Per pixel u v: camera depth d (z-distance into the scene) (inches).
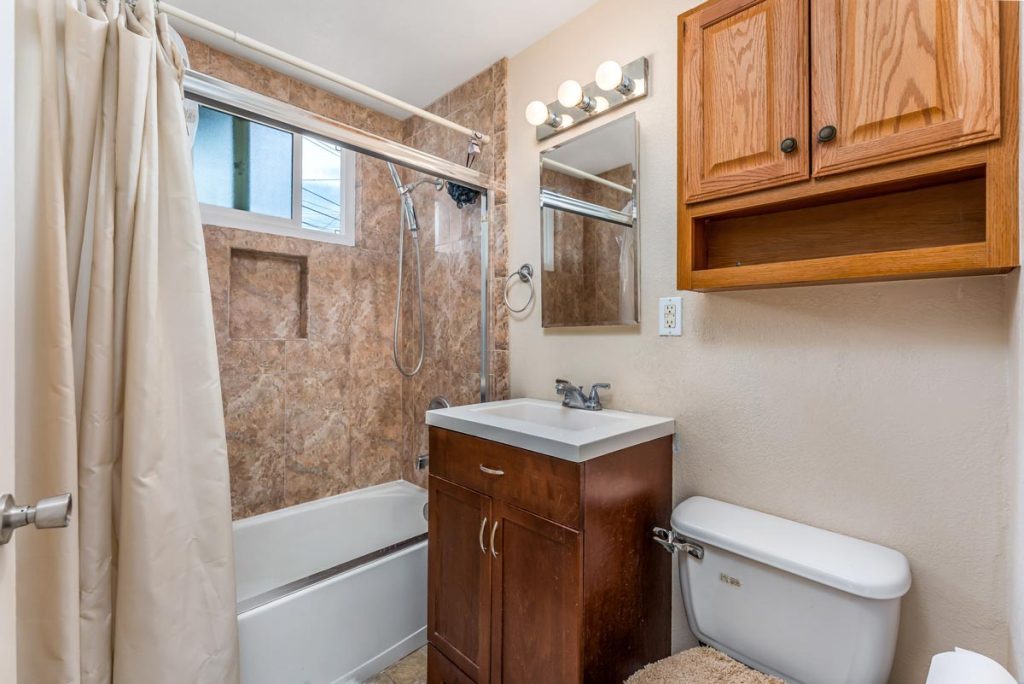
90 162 39.8
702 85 45.0
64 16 39.1
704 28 45.0
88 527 38.9
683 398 54.6
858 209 40.6
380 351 96.8
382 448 97.1
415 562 68.1
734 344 50.3
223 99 51.0
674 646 53.2
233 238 77.2
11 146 22.2
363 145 63.1
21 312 35.4
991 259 30.9
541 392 71.1
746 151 41.9
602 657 43.6
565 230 66.8
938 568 38.2
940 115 32.3
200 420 45.1
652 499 50.7
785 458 46.6
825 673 37.2
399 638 66.0
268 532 77.9
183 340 44.6
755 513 47.5
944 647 37.9
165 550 41.8
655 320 57.2
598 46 63.4
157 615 41.0
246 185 80.3
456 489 53.9
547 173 69.4
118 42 41.7
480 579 50.6
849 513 42.7
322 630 57.9
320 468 87.9
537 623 44.6
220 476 46.1
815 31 37.9
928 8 32.8
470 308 84.0
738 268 43.0
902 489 39.9
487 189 78.4
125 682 39.6
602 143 62.3
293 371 84.6
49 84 36.8
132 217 41.6
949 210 36.2
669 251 55.9
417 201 95.7
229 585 46.3
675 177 55.4
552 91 69.3
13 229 22.9
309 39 71.2
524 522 45.9
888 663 35.7
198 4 63.0
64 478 36.0
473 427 51.6
